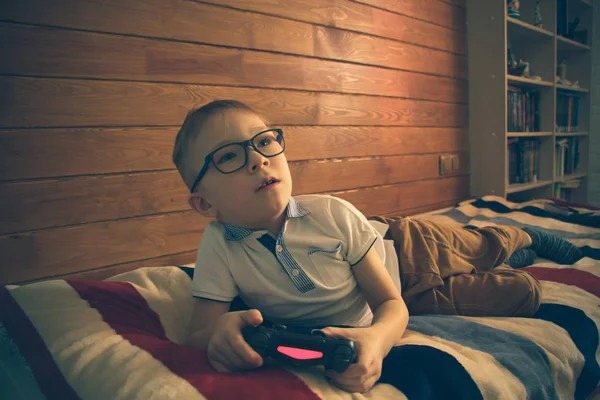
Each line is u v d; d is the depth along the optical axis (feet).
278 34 5.15
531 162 9.31
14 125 3.38
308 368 2.27
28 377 2.45
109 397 2.03
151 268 3.47
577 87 10.48
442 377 2.31
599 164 11.25
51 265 3.57
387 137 6.75
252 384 2.01
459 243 4.05
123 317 2.86
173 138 4.26
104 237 3.85
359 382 2.07
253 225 2.65
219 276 2.68
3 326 2.70
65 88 3.60
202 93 4.46
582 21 11.18
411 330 3.03
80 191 3.71
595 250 4.91
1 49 3.30
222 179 2.49
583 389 2.91
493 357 2.62
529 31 8.77
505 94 8.05
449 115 8.04
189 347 2.46
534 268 4.48
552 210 6.47
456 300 3.50
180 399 1.88
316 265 2.65
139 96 4.01
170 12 4.18
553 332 3.02
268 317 2.79
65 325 2.63
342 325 2.72
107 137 3.84
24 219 3.44
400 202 7.04
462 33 8.27
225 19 4.62
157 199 4.17
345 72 6.03
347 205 2.95
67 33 3.59
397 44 6.86
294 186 5.43
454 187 8.25
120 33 3.88
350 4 6.06
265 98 5.04
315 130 5.65
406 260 3.66
